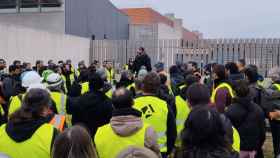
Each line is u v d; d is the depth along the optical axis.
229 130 3.36
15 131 3.05
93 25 31.59
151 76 4.36
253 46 21.39
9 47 16.52
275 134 6.94
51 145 3.00
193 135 2.56
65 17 26.17
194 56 22.62
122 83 7.46
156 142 3.38
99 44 24.81
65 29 26.19
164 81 6.40
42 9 26.30
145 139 3.32
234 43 21.75
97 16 32.53
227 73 6.36
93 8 31.58
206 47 22.34
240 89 4.96
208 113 2.60
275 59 20.98
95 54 24.84
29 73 5.07
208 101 3.63
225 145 2.58
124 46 24.16
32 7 26.47
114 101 3.43
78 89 7.46
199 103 3.59
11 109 4.84
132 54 24.02
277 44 20.97
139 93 4.51
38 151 2.99
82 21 29.22
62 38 21.84
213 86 6.16
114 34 36.94
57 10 25.94
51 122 3.27
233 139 3.50
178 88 6.96
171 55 23.17
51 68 11.57
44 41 19.83
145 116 4.18
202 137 2.53
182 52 22.91
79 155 2.35
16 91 6.16
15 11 26.81
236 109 4.89
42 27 26.22
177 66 9.57
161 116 4.20
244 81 5.10
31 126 3.05
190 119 2.61
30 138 3.02
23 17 26.61
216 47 22.11
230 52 21.83
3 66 10.95
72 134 2.39
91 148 2.42
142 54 12.35
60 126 3.80
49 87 5.28
